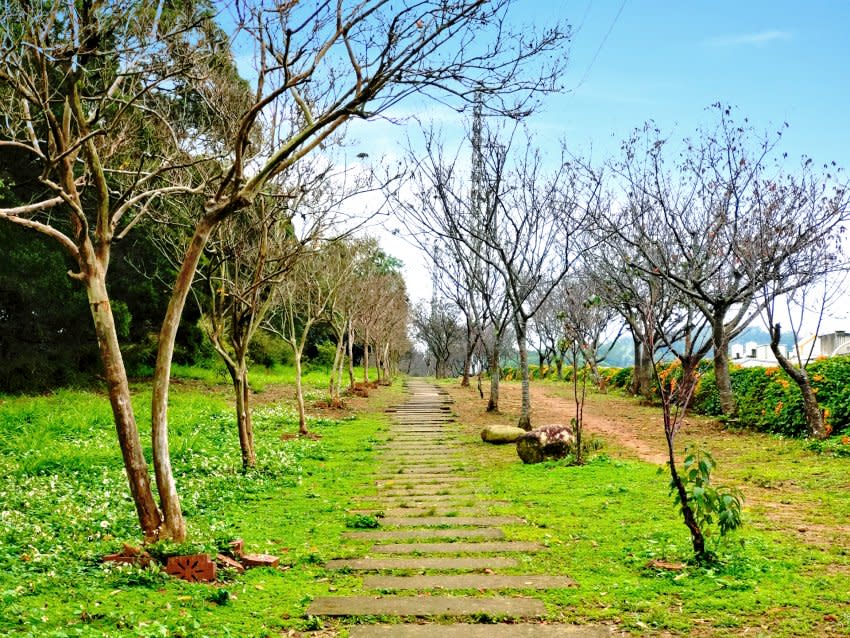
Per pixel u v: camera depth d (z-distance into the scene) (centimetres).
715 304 1762
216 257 1260
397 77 734
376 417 2308
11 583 586
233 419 1922
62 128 768
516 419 2203
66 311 2281
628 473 1193
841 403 1435
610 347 3206
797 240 1464
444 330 5488
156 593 598
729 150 1686
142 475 729
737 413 1798
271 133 1140
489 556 743
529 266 1856
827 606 561
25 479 1112
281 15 738
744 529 798
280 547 791
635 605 579
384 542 811
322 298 2170
